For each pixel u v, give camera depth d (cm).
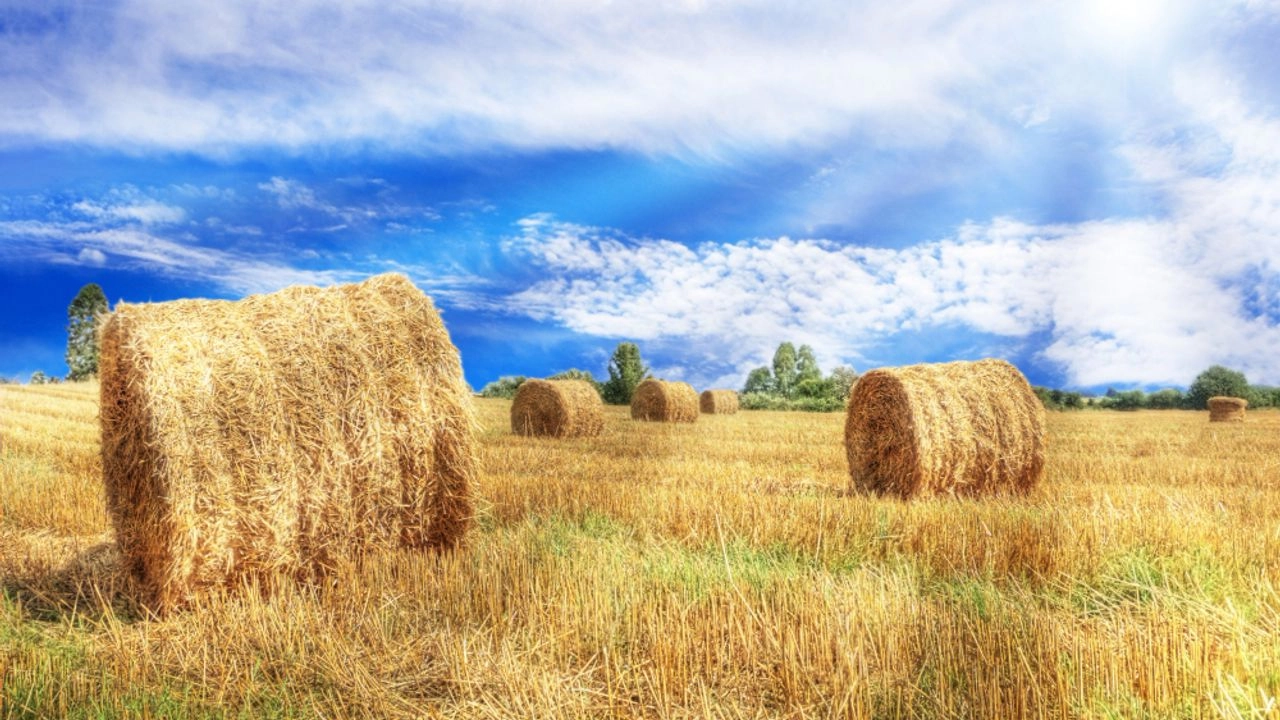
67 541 816
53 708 419
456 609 547
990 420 1112
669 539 759
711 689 430
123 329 657
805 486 1197
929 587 600
